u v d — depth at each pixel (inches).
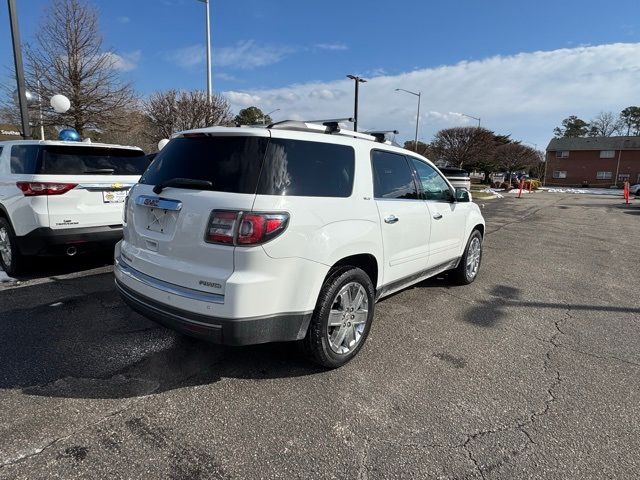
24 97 374.6
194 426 101.9
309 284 115.3
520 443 99.5
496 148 2020.2
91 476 84.9
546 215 652.1
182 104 826.8
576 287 233.5
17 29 362.6
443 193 193.0
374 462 92.0
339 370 130.7
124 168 231.9
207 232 107.1
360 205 132.7
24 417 103.0
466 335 160.7
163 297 114.4
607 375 133.0
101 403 110.0
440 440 99.8
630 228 511.8
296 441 97.8
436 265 189.5
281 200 109.1
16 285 204.2
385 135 166.7
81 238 210.8
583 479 88.9
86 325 158.2
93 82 621.0
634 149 2231.8
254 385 120.8
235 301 103.2
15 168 211.9
